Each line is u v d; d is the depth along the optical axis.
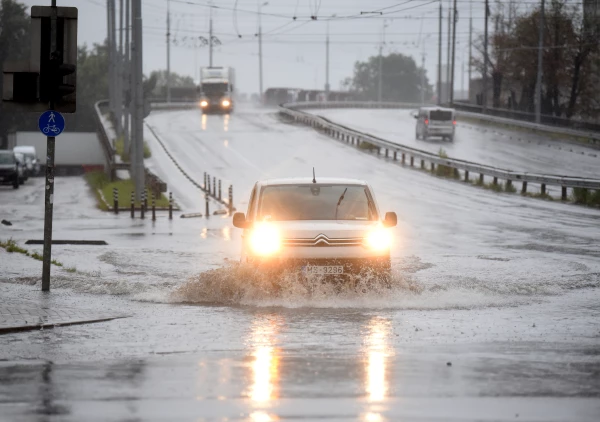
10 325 35.28
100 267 58.00
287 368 27.02
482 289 45.75
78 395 23.73
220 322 36.28
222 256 65.56
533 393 23.67
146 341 32.25
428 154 165.00
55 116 44.72
